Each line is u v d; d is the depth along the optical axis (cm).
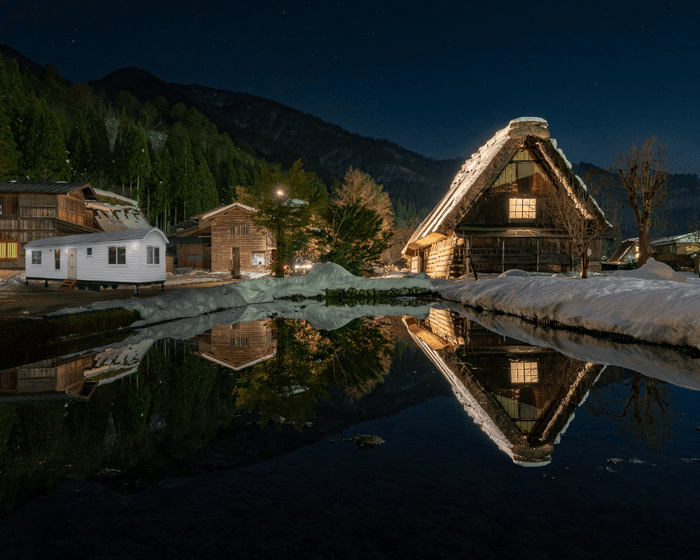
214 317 1438
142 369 690
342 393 554
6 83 5422
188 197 7038
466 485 297
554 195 2264
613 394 529
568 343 901
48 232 2867
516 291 1414
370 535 233
